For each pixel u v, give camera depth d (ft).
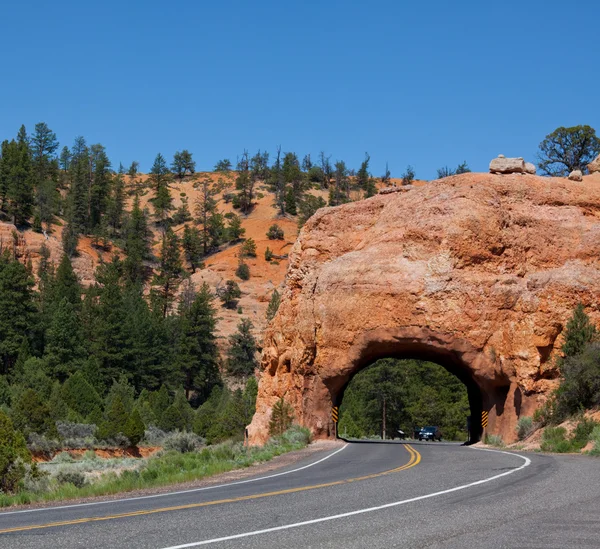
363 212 145.59
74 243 484.33
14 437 73.10
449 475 54.85
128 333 333.21
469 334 121.90
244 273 470.80
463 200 129.18
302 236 150.10
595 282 119.85
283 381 142.51
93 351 325.21
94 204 578.66
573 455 80.79
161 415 260.83
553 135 279.69
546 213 132.46
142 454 205.36
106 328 327.67
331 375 131.85
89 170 607.78
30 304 321.11
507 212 130.62
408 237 130.00
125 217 574.15
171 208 636.48
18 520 39.14
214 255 524.11
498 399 124.26
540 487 44.88
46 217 518.78
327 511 37.22
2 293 310.86
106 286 370.94
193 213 634.02
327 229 146.20
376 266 129.90
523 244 128.77
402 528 31.81
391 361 301.22
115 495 55.21
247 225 574.97
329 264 136.87
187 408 283.38
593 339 111.65
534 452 91.76
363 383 295.89
